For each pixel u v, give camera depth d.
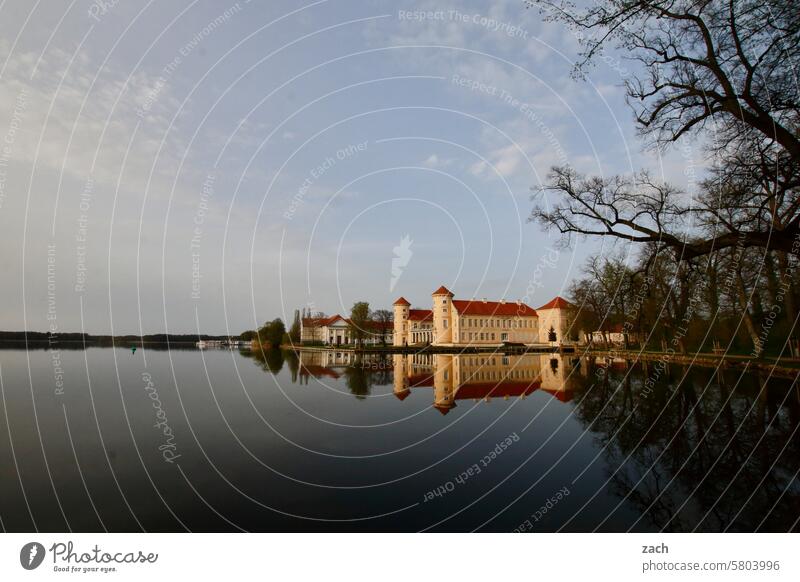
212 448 12.09
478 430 14.56
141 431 13.87
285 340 84.44
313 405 19.42
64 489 8.92
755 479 9.16
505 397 21.92
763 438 12.16
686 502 8.27
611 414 16.62
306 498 8.67
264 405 19.20
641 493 8.75
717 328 33.81
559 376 31.20
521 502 8.46
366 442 13.00
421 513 8.02
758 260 22.25
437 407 19.14
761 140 12.62
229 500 8.52
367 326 97.44
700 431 13.31
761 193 13.47
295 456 11.45
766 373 24.97
